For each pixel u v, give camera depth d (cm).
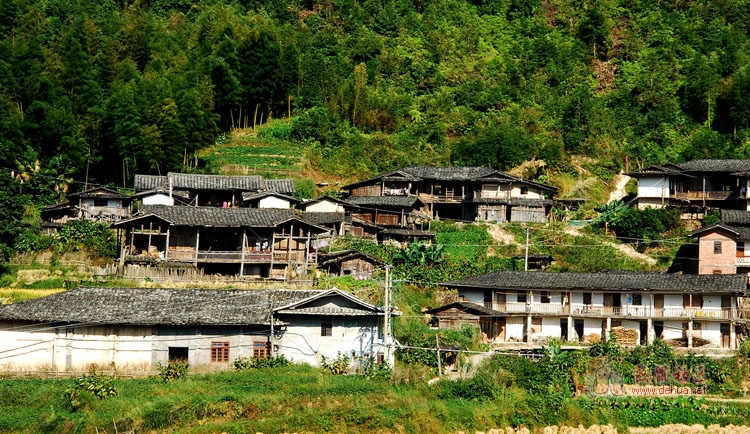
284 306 5119
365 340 5200
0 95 8506
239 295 5325
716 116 11125
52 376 4869
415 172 8881
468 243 7869
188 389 4600
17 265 6291
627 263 7538
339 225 7669
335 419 4459
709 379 5334
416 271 6869
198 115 9112
